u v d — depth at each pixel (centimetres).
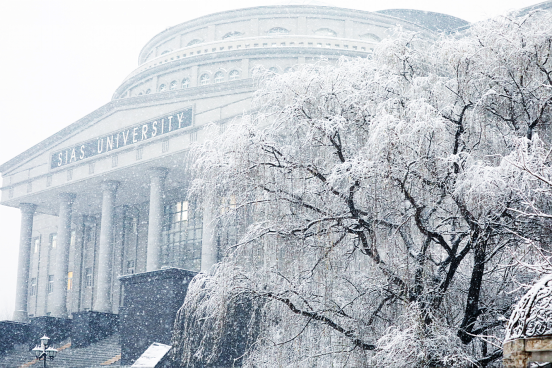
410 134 1616
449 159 1630
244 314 1992
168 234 6262
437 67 1962
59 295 6212
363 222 1725
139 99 5466
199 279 1998
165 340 3484
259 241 1845
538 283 707
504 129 1833
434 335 1548
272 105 1959
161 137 5281
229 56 6172
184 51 6488
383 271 1700
